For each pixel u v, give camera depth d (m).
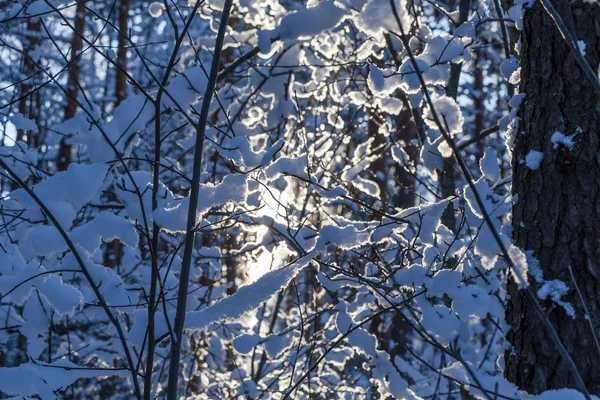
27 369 3.08
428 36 4.18
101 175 3.29
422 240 3.60
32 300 3.84
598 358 2.50
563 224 2.61
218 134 5.22
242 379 5.25
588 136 2.62
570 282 2.57
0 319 5.07
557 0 2.72
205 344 6.15
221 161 5.07
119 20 10.09
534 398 2.34
